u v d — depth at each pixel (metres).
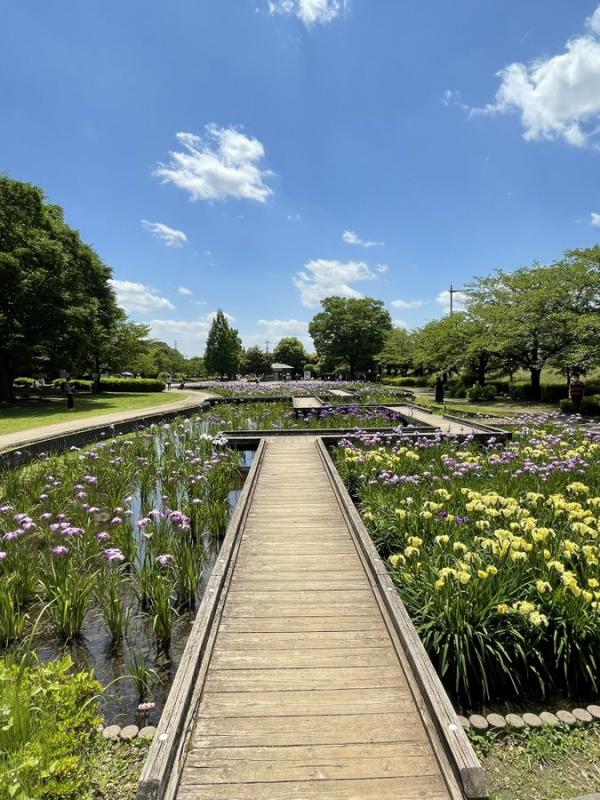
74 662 3.72
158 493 7.87
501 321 24.06
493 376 33.06
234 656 3.20
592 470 6.90
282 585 4.22
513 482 6.37
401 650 3.18
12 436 11.40
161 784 2.09
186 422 14.53
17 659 3.62
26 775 2.21
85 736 2.66
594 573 3.72
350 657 3.20
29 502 6.68
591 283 19.95
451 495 5.74
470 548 4.31
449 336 28.70
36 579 4.59
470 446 9.34
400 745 2.47
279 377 73.75
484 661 3.31
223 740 2.49
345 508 6.13
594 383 23.58
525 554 3.77
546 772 2.63
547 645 3.43
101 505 7.07
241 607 3.84
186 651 3.01
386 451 8.53
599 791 2.52
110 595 4.07
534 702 3.25
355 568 4.57
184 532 5.83
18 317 21.62
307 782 2.24
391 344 46.56
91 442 12.16
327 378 64.88
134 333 38.44
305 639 3.40
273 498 6.89
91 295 30.34
